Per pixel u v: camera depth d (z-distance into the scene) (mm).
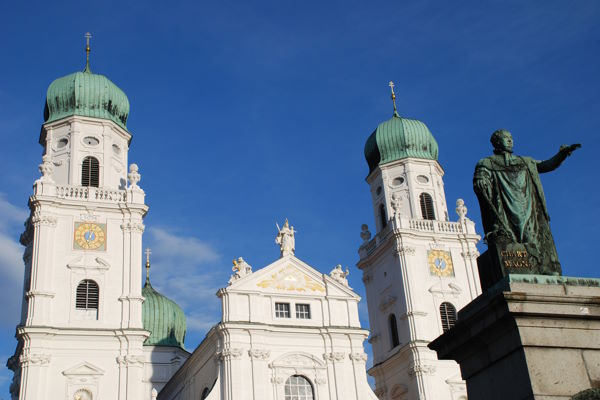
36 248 60500
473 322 15203
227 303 62969
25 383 55969
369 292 78688
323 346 64188
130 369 58719
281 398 60875
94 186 65062
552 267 15938
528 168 16828
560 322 14234
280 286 65500
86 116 67062
